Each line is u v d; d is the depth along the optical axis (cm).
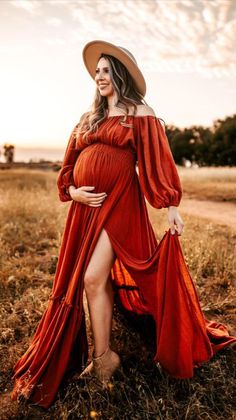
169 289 246
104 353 256
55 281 272
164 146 254
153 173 250
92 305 251
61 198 291
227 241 623
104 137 256
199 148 6438
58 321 252
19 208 853
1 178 2806
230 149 5641
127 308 310
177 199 248
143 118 256
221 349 290
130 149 261
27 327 337
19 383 251
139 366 275
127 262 248
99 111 267
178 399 243
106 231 249
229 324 341
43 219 775
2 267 481
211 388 242
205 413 229
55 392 244
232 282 430
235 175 2147
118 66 265
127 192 257
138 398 240
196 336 261
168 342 247
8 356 295
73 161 286
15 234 663
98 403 233
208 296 398
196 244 506
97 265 247
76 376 264
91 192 256
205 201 1346
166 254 246
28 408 238
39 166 6431
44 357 252
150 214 831
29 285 436
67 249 262
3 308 362
